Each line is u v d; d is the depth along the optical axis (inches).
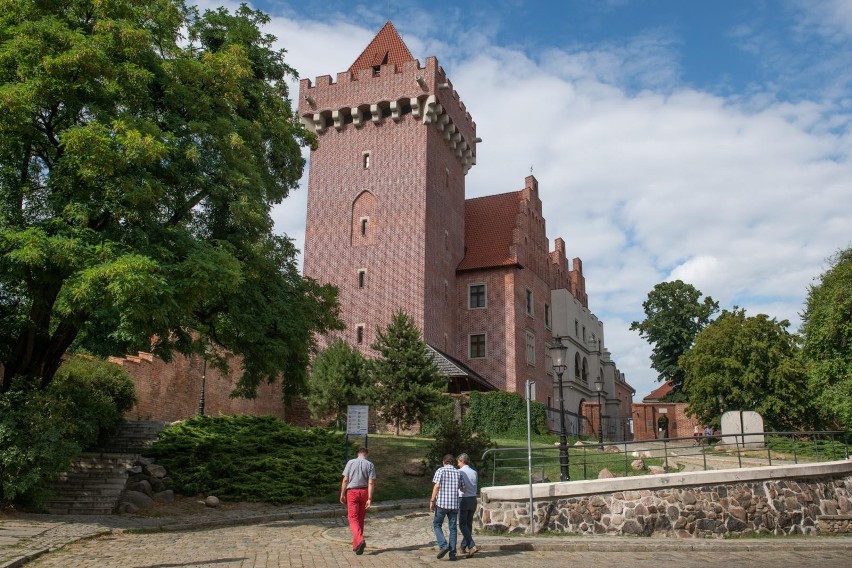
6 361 694.5
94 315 733.3
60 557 446.3
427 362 1365.7
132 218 629.0
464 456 507.2
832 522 656.4
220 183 722.2
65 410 663.1
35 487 633.6
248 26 888.3
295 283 868.0
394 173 1803.6
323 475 847.7
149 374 1104.2
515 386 1838.1
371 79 1852.9
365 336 1731.1
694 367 1739.7
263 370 787.4
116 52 653.9
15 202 621.6
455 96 1951.3
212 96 754.2
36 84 592.1
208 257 635.5
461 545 494.9
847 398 1306.6
